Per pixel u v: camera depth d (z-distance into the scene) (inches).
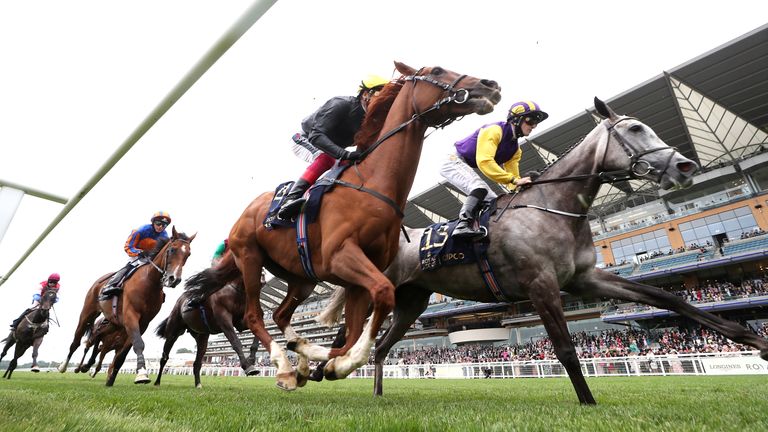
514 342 1448.1
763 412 82.6
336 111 125.7
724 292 1091.3
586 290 135.0
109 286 248.5
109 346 380.8
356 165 116.6
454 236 135.9
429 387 301.0
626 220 1494.8
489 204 143.0
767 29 892.0
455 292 149.9
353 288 122.5
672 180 117.7
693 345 956.0
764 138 1229.7
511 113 151.6
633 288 126.6
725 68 994.7
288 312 147.3
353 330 118.2
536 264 122.9
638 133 125.6
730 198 1227.2
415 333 1640.0
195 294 167.6
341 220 107.2
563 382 376.8
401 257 160.7
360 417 79.9
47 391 158.2
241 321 263.6
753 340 108.0
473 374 733.3
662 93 1102.4
